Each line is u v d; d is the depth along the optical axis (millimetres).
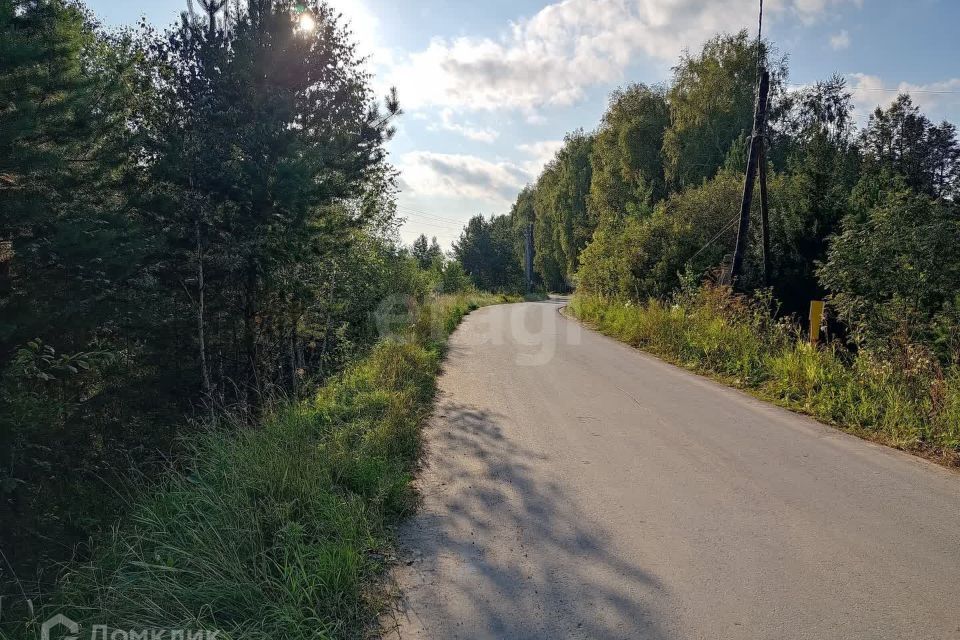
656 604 3297
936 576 3623
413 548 3982
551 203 57250
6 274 5617
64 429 5805
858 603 3314
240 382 8383
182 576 3402
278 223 7840
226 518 3852
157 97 7340
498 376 10469
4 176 5391
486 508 4648
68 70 5703
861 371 8039
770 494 4945
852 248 11203
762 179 14789
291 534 3664
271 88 7832
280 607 3096
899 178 12234
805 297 15562
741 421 7363
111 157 6418
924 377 7348
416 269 19594
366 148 8758
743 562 3787
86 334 6172
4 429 4797
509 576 3611
